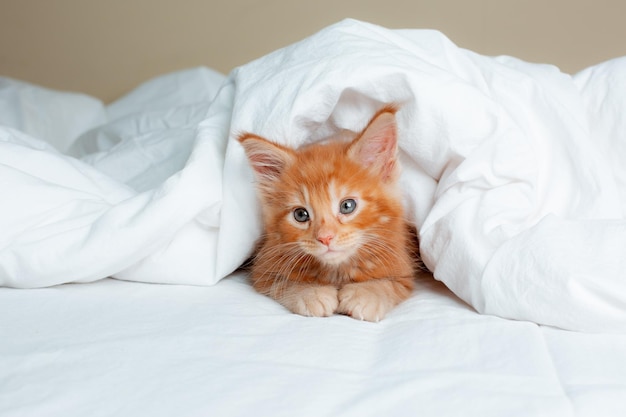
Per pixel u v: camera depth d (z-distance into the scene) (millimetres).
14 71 1098
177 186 565
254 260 605
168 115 866
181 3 1050
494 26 978
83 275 555
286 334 478
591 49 967
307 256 577
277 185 585
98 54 1083
